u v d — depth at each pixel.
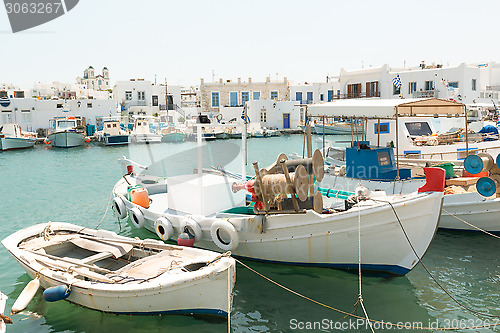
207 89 64.81
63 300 9.28
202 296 8.31
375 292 9.66
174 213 12.39
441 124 24.80
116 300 8.39
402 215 9.47
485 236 13.21
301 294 9.67
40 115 54.41
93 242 10.53
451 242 12.81
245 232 10.76
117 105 66.00
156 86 68.19
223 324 8.48
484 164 12.59
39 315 8.83
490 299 9.30
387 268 10.12
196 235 11.11
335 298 9.46
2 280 10.65
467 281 10.18
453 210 13.38
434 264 11.21
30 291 8.85
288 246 10.49
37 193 21.45
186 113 63.94
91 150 44.38
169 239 12.28
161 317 8.55
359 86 46.53
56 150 44.47
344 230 9.83
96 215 16.88
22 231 11.41
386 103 12.11
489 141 21.94
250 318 8.73
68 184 24.19
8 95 58.28
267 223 10.46
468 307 9.00
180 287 8.16
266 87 66.19
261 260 11.12
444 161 16.45
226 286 8.33
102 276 8.70
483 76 59.44
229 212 12.07
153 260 9.49
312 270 10.68
